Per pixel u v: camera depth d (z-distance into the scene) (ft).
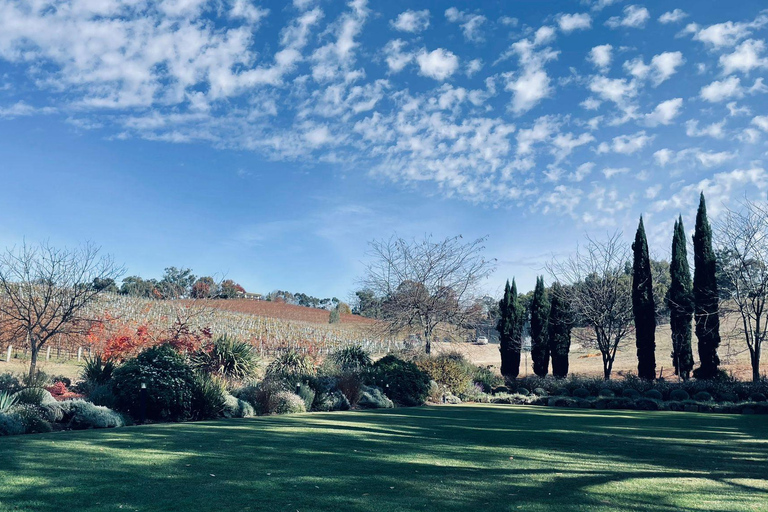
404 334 100.42
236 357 56.29
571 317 112.27
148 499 14.87
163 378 38.24
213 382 42.19
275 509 14.28
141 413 36.47
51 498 14.58
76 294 61.82
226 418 40.34
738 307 91.86
